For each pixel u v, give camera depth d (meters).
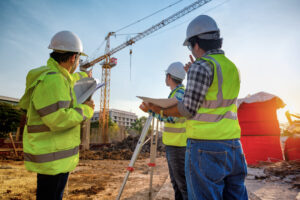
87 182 4.61
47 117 1.42
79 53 1.84
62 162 1.53
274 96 5.44
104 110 51.22
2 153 13.37
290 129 5.57
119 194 2.05
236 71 1.41
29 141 1.50
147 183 4.45
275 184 3.32
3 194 3.44
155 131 2.68
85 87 1.89
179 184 2.35
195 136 1.26
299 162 4.54
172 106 1.41
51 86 1.47
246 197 1.34
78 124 1.70
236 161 1.27
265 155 5.62
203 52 1.47
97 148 23.11
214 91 1.28
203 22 1.46
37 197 1.53
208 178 1.19
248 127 5.98
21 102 1.66
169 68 2.80
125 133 39.91
